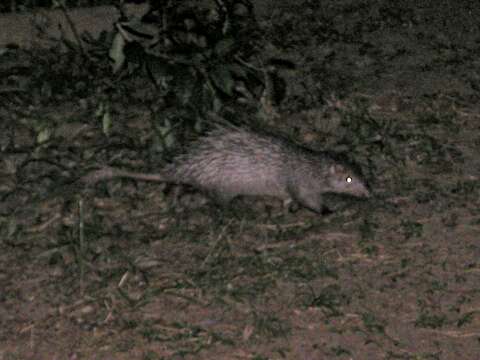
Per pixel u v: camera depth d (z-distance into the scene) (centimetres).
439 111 369
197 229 310
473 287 290
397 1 482
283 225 312
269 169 315
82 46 405
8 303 287
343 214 316
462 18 459
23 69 384
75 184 323
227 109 353
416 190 326
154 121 345
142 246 304
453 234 308
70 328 279
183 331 278
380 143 341
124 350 273
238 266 296
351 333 277
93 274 295
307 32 439
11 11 430
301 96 379
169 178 321
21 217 315
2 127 358
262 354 271
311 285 290
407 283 291
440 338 275
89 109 366
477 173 334
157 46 341
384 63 410
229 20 349
